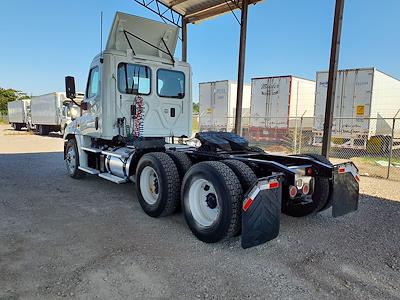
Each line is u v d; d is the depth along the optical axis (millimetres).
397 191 6641
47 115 24719
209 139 4855
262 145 16203
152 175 4910
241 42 10297
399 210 5258
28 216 4754
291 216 4938
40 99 25938
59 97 23219
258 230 3482
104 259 3336
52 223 4457
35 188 6637
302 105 16500
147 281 2906
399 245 3807
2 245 3666
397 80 15820
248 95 19312
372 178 8227
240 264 3277
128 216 4816
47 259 3318
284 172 3914
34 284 2822
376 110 13336
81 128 7129
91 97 6562
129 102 6152
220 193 3584
